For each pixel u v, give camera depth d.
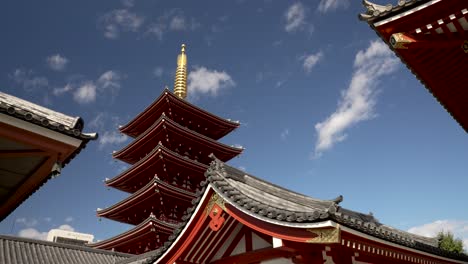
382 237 9.11
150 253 20.44
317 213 7.46
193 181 35.47
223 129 39.53
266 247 9.20
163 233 31.05
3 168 7.76
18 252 21.30
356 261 9.23
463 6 7.73
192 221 9.67
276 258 8.98
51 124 6.60
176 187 31.59
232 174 10.73
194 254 10.09
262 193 10.72
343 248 8.45
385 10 8.26
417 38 8.43
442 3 7.76
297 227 7.86
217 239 10.01
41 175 7.94
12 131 6.41
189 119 37.03
